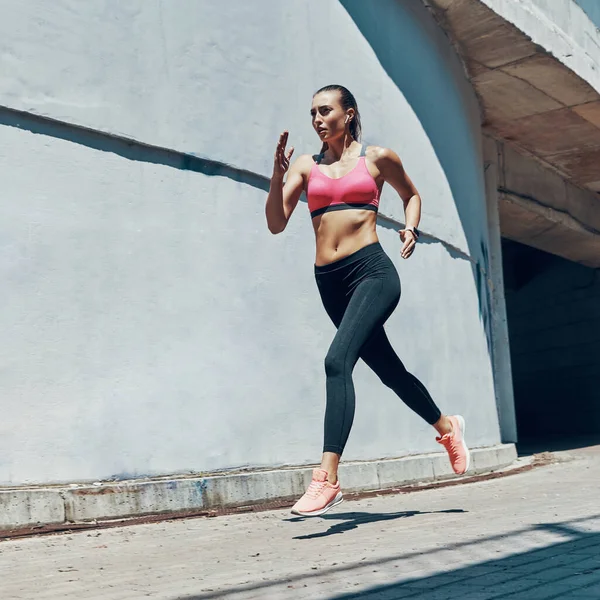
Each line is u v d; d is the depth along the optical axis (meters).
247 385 5.57
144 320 5.04
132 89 5.17
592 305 17.19
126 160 5.11
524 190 12.70
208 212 5.51
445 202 8.54
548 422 18.02
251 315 5.68
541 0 9.56
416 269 7.73
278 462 5.68
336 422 3.76
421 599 2.33
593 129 11.77
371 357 4.19
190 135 5.46
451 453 4.46
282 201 4.00
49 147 4.75
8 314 4.46
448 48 9.18
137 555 3.43
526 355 18.47
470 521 4.06
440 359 7.96
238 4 5.96
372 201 4.08
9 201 4.55
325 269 4.07
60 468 4.53
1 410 4.36
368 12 7.45
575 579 2.54
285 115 6.23
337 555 3.15
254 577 2.77
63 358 4.63
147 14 5.32
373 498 5.68
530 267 18.30
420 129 8.19
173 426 5.08
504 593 2.37
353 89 7.09
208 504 4.86
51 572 3.09
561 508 4.46
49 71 4.78
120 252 4.98
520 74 9.98
